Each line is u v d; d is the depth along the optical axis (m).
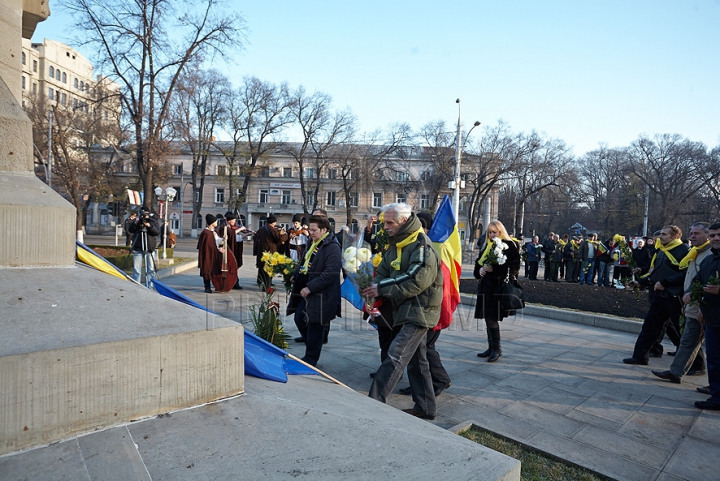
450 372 4.98
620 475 2.87
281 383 2.80
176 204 56.19
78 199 30.81
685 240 13.27
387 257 3.59
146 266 9.63
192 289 10.23
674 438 3.45
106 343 1.84
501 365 5.31
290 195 56.50
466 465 1.97
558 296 10.31
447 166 39.84
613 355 5.95
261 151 46.47
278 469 1.79
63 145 28.97
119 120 26.03
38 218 2.39
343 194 52.59
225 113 44.47
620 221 47.62
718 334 4.05
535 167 39.84
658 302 5.34
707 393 4.40
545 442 3.32
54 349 1.71
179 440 1.87
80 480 1.58
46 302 2.07
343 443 2.02
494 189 46.66
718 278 4.00
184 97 21.66
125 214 46.25
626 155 49.25
